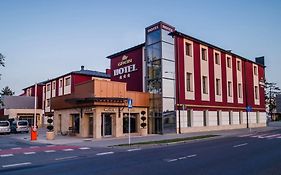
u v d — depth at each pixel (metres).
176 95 30.80
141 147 18.02
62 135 30.81
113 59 38.78
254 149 15.28
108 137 26.31
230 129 38.41
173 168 9.98
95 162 11.91
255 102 46.44
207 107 34.91
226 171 9.27
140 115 29.66
